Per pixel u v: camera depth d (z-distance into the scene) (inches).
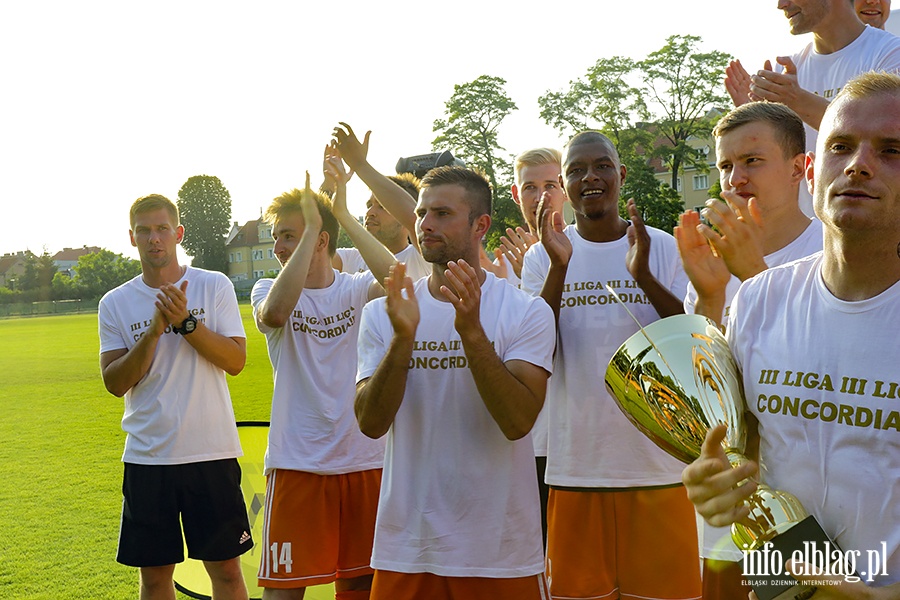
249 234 4702.3
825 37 165.0
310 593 202.5
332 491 177.9
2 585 221.9
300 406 179.8
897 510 73.7
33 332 1892.2
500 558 125.8
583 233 160.7
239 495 194.7
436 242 131.9
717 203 99.3
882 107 72.6
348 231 184.9
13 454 440.1
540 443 176.9
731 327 87.5
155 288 197.3
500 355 129.9
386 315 135.0
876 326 75.6
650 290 143.7
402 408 130.7
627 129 2108.8
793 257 125.7
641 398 87.4
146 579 191.0
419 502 128.3
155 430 188.2
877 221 72.6
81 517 296.8
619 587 154.0
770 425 81.4
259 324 183.5
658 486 150.5
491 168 2252.7
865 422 74.9
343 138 195.3
